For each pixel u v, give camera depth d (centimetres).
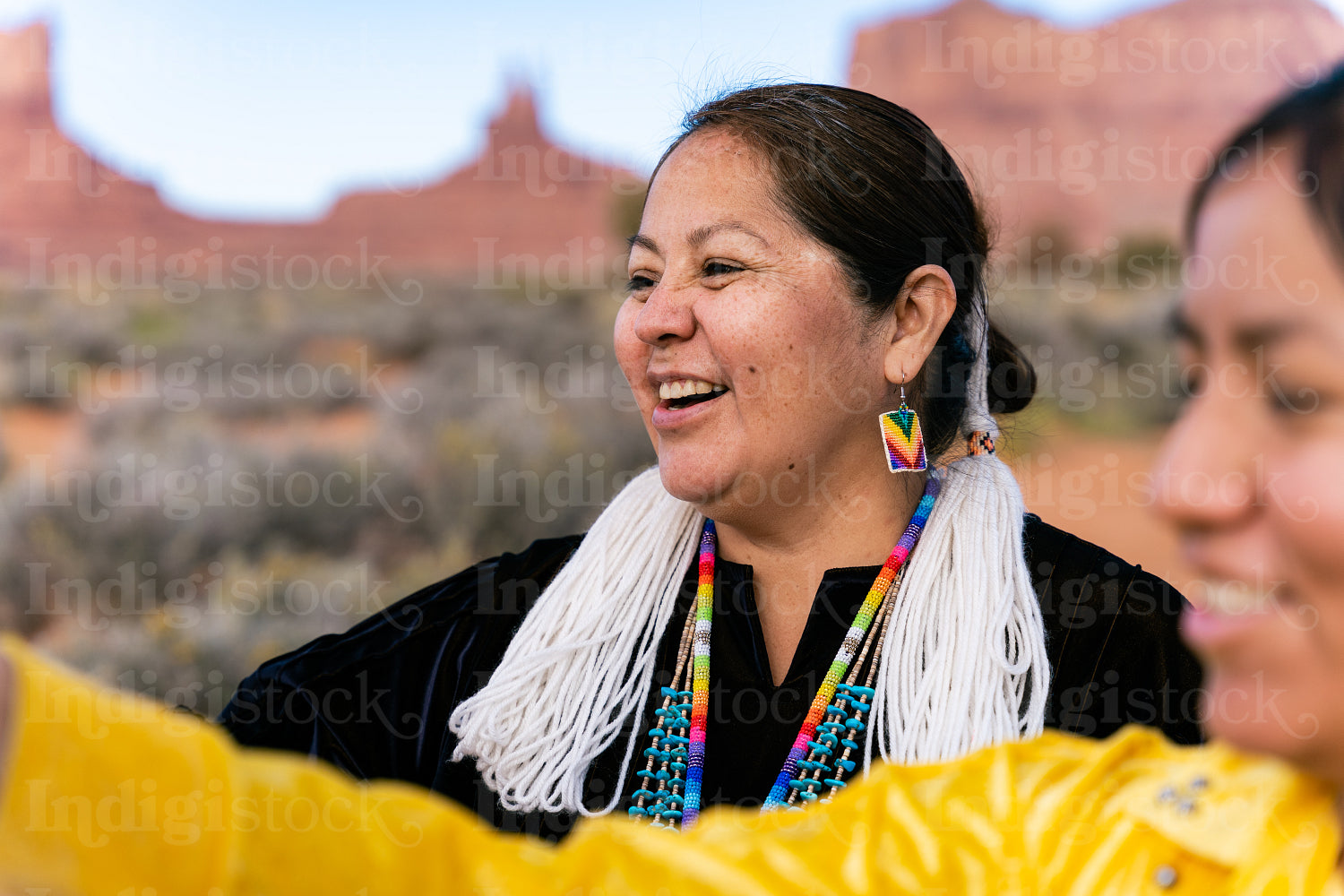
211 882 74
